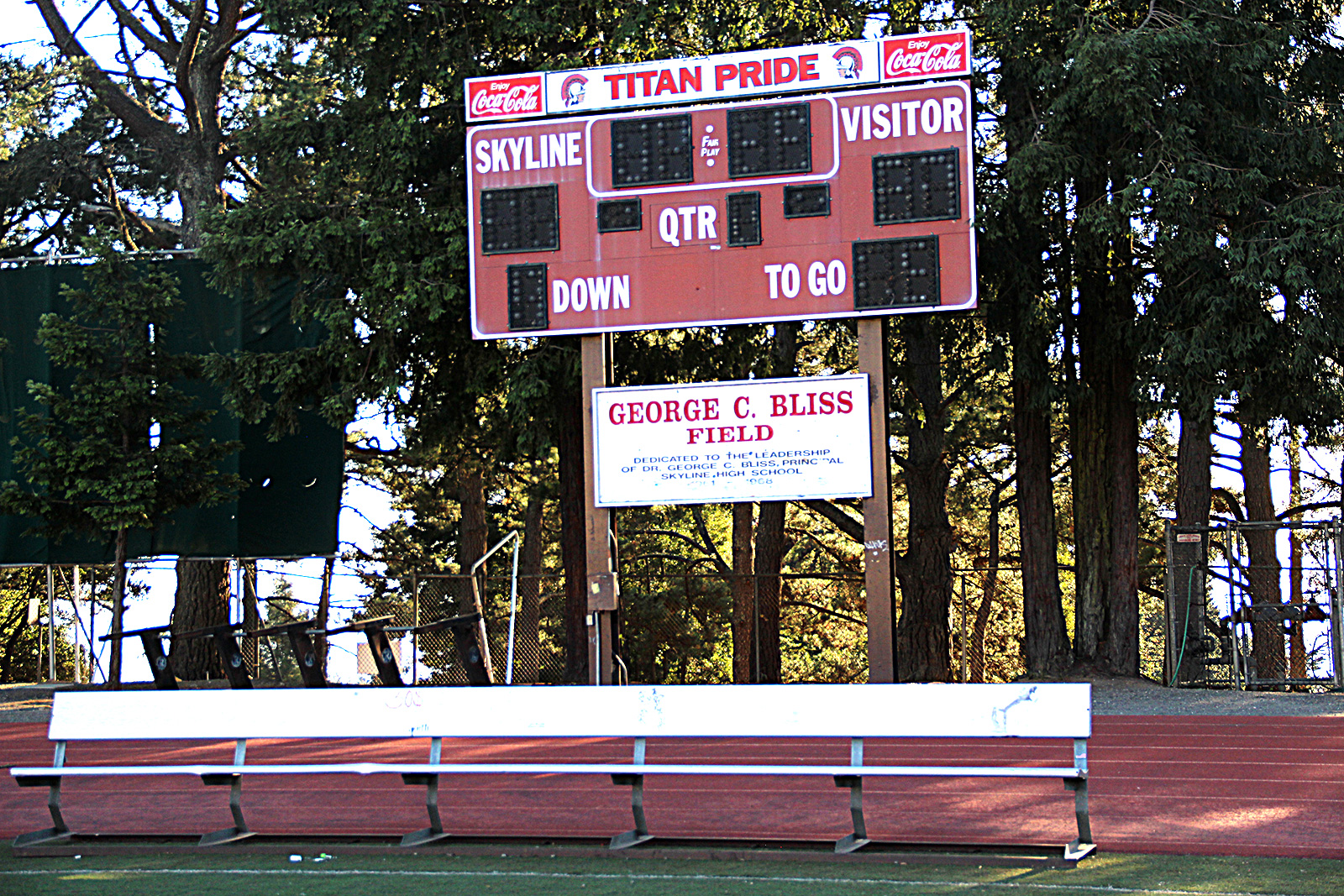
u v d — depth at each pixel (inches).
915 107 677.9
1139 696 801.6
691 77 701.9
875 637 669.9
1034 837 374.6
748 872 331.9
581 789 473.1
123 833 391.5
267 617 1285.7
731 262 689.6
